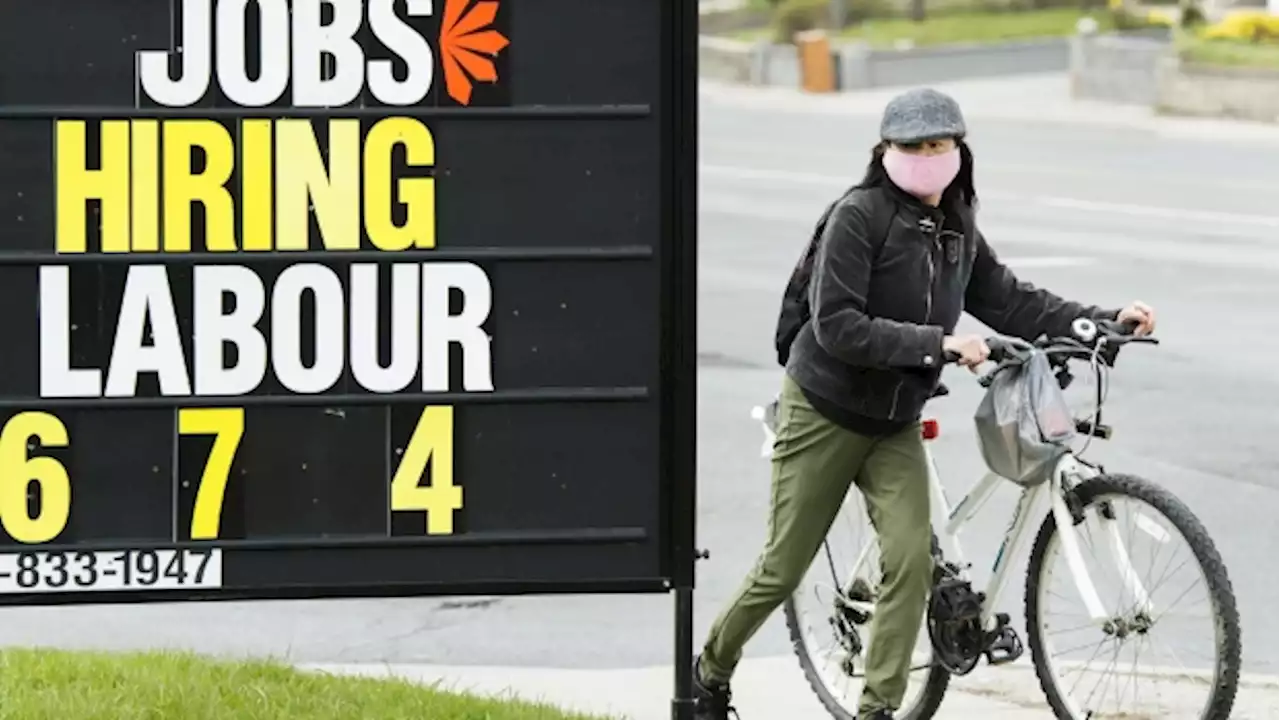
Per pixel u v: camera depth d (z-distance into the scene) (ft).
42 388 69.62
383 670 95.61
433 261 70.49
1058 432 77.00
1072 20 562.25
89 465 70.08
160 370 69.97
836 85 521.24
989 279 81.51
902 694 77.56
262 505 70.79
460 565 71.67
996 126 432.25
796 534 79.20
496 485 71.56
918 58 522.88
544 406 71.46
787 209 293.02
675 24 70.54
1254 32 475.31
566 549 72.08
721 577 114.52
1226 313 202.08
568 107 70.44
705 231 266.77
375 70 69.82
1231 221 279.08
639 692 91.61
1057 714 82.02
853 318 74.84
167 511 70.49
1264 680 93.40
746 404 159.22
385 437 71.00
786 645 102.42
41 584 70.13
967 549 118.73
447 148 70.28
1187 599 92.27
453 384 71.00
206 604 109.40
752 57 540.52
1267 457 141.28
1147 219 280.72
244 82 69.41
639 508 72.23
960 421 152.35
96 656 88.53
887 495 77.77
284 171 69.77
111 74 69.05
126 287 69.62
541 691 91.56
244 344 70.18
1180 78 440.45
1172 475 135.95
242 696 81.35
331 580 71.31
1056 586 96.22
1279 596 109.91
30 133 68.90
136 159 69.26
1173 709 83.20
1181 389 163.94
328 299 70.28
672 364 71.67
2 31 68.54
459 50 70.08
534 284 71.00
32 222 69.10
